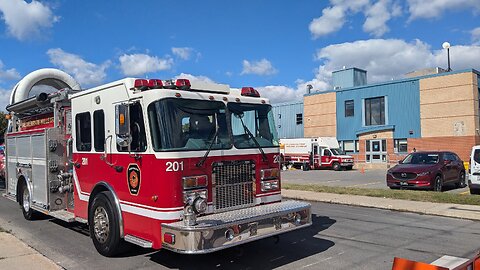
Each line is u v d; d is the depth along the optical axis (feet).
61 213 27.22
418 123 107.55
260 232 19.08
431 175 48.39
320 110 130.62
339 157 105.29
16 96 39.06
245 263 20.65
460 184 55.83
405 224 30.25
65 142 28.37
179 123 19.06
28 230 28.78
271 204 21.97
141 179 19.40
